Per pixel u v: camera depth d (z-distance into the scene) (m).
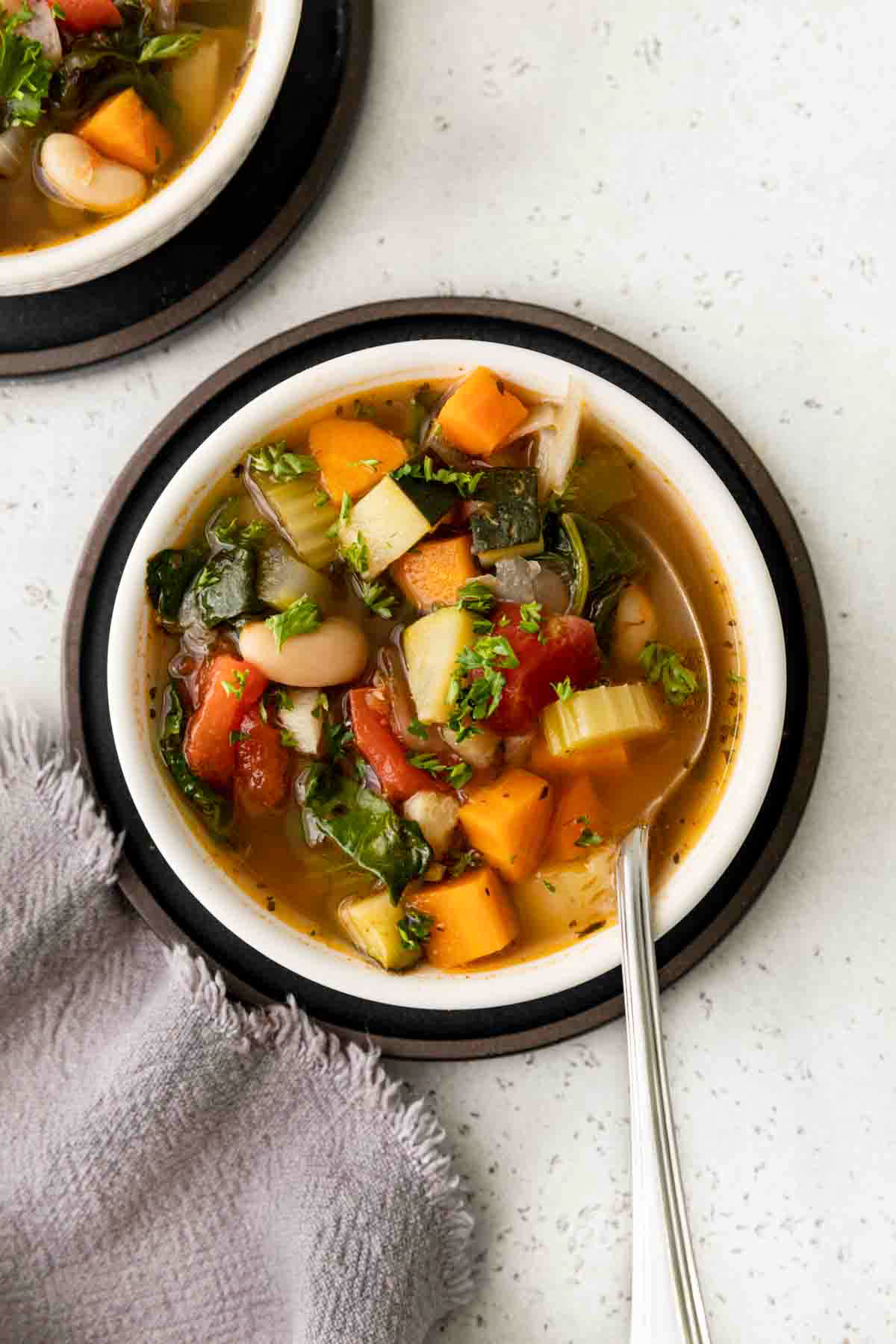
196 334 0.50
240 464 0.48
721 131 0.50
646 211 0.50
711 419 0.49
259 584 0.47
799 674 0.49
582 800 0.47
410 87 0.50
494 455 0.48
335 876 0.48
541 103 0.50
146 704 0.48
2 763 0.50
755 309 0.50
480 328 0.49
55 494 0.51
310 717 0.47
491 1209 0.50
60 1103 0.50
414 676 0.47
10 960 0.50
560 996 0.49
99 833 0.49
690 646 0.48
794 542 0.49
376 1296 0.49
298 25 0.48
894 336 0.50
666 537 0.48
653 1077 0.46
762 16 0.50
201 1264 0.50
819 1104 0.50
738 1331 0.50
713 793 0.48
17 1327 0.50
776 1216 0.50
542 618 0.47
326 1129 0.49
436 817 0.47
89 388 0.51
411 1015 0.49
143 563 0.47
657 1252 0.45
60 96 0.49
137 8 0.49
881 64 0.50
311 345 0.49
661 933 0.47
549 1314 0.50
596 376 0.48
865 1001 0.50
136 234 0.47
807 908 0.50
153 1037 0.49
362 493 0.48
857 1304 0.50
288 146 0.50
